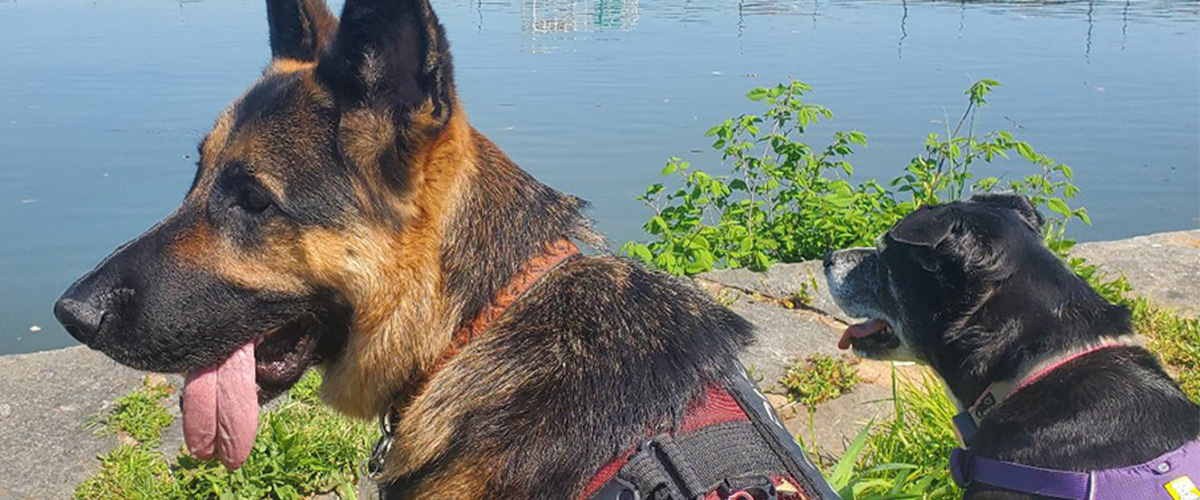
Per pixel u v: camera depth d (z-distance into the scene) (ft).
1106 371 3.12
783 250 6.44
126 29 18.95
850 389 4.60
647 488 1.79
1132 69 15.43
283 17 2.49
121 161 9.30
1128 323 3.34
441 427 2.00
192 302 2.10
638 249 5.90
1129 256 6.28
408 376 2.17
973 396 3.44
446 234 2.15
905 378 4.65
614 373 1.93
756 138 7.12
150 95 12.10
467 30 20.35
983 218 3.46
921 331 3.61
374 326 2.16
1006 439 3.06
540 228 2.17
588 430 1.88
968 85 13.52
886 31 20.67
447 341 2.11
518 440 1.91
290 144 2.15
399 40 2.13
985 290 3.38
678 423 1.89
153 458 3.82
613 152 9.79
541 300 2.07
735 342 2.09
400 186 2.14
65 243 7.46
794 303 5.56
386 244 2.13
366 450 3.88
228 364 2.15
